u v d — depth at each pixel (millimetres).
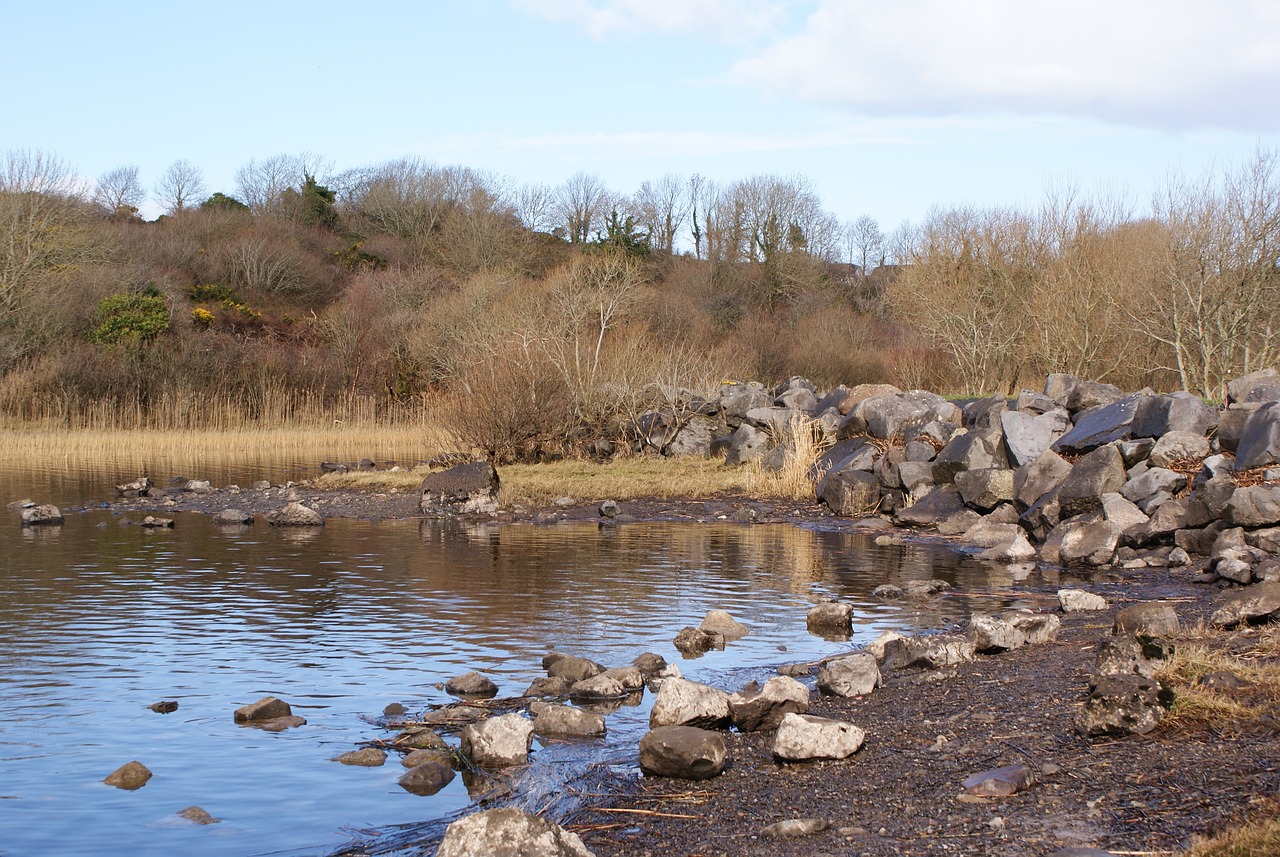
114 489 22188
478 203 72875
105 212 68688
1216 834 4773
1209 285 26719
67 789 6301
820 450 22875
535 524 18172
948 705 7578
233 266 61406
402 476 23766
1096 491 15109
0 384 34656
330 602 11570
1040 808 5426
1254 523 12875
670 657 9508
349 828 5766
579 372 27094
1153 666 7340
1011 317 35312
